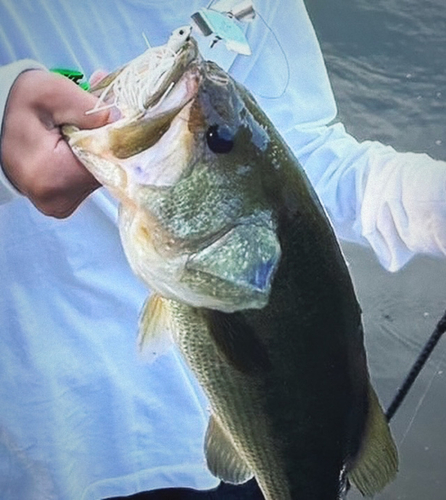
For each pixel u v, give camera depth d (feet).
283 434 1.59
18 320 2.24
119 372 2.31
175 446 2.35
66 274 2.24
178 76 1.37
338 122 2.62
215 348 1.48
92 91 1.58
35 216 2.19
